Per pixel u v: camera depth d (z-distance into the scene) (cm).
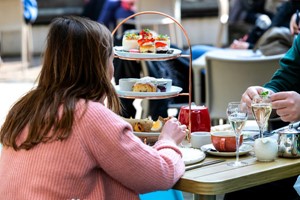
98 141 201
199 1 1112
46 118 203
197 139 254
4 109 639
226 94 432
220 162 231
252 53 493
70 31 209
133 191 213
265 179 219
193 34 1114
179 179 213
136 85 263
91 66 210
